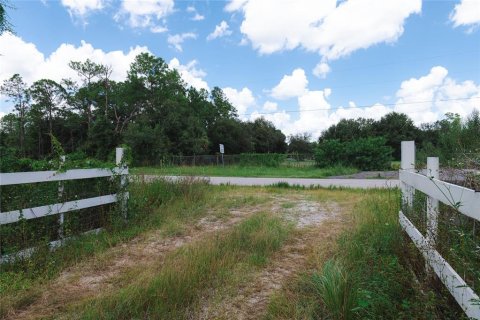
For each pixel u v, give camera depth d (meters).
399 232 4.15
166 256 4.40
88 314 2.87
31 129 61.34
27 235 4.57
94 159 6.16
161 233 5.71
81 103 62.59
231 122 63.78
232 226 6.15
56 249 4.59
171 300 3.05
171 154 40.81
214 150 61.78
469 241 2.32
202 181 10.59
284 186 13.66
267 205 8.38
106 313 2.88
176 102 51.34
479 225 2.65
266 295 3.26
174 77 56.09
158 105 54.22
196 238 5.39
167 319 2.79
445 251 2.61
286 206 8.12
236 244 4.71
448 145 8.55
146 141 37.72
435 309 2.36
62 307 3.13
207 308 3.01
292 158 34.88
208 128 63.06
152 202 7.58
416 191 4.03
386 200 6.92
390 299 2.68
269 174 24.14
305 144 78.69
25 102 60.94
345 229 5.32
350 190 11.99
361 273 3.33
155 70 55.03
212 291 3.33
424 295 2.44
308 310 2.83
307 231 5.58
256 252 4.41
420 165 4.32
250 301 3.15
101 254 4.56
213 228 6.10
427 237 2.99
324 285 3.00
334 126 69.06
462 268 2.24
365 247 4.03
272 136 78.00
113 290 3.43
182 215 6.98
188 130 47.91
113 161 6.68
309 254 4.34
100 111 60.53
